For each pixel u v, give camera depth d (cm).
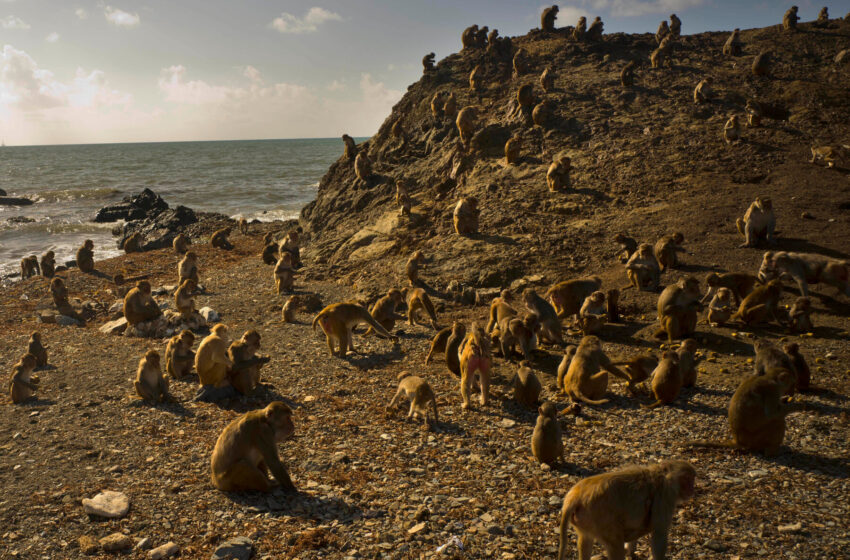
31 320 1952
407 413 1053
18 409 1112
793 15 3825
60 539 672
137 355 1478
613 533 517
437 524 686
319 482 799
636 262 1588
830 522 655
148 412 1077
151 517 714
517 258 1902
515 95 3153
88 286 2500
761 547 618
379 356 1394
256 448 759
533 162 2548
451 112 3128
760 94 2869
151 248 3509
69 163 15338
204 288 2233
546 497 742
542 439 822
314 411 1073
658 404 1009
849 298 1392
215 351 1126
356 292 1983
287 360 1379
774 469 781
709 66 3341
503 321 1336
